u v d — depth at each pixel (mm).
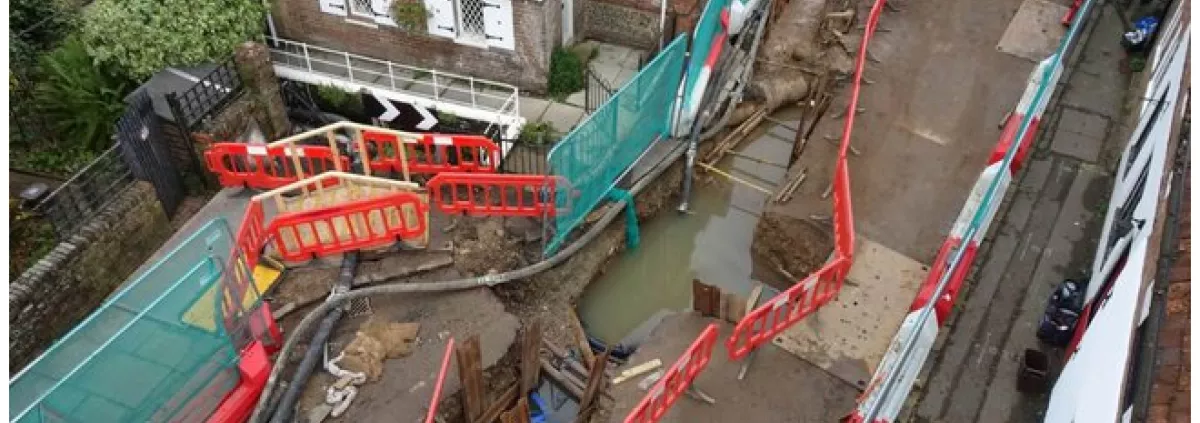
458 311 10289
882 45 14953
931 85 14094
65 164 12523
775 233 12250
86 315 10625
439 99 13977
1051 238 12688
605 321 12406
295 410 9156
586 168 11195
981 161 12703
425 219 10750
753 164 14102
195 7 12586
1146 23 15711
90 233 10453
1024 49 14875
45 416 6977
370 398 9320
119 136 11016
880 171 12523
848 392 9773
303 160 12562
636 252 13109
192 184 12703
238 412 8891
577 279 11906
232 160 11406
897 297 10742
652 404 8820
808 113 13023
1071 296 11250
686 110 12984
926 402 10656
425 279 10656
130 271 11281
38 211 10898
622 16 15000
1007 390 10758
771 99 14648
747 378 9898
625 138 11984
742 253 13023
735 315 10516
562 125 13789
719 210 13594
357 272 10586
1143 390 5863
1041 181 13586
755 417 9531
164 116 11969
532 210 11305
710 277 12812
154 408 8141
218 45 12859
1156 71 13625
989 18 15562
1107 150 14148
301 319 10070
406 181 11664
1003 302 11805
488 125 13719
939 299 10141
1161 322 6266
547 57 14008
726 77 14328
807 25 15945
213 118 12516
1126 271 8922
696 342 8977
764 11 15461
